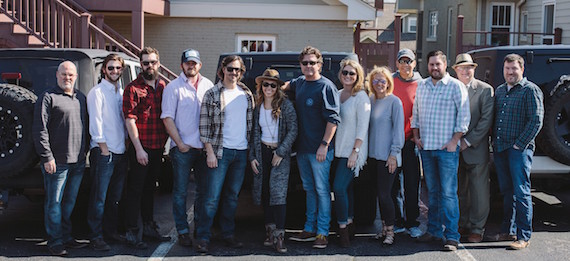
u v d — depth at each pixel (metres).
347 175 5.89
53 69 6.15
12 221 7.02
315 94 5.75
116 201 5.95
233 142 5.75
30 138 5.58
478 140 6.03
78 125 5.60
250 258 5.64
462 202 6.46
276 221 5.85
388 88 5.93
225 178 5.92
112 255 5.68
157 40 14.49
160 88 5.90
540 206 7.97
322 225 5.95
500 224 6.96
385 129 5.92
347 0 14.04
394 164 5.89
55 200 5.57
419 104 6.02
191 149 5.86
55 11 10.27
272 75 5.71
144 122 5.78
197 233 5.87
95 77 6.18
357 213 6.67
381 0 14.40
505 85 6.14
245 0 14.29
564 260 5.59
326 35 14.45
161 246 6.00
